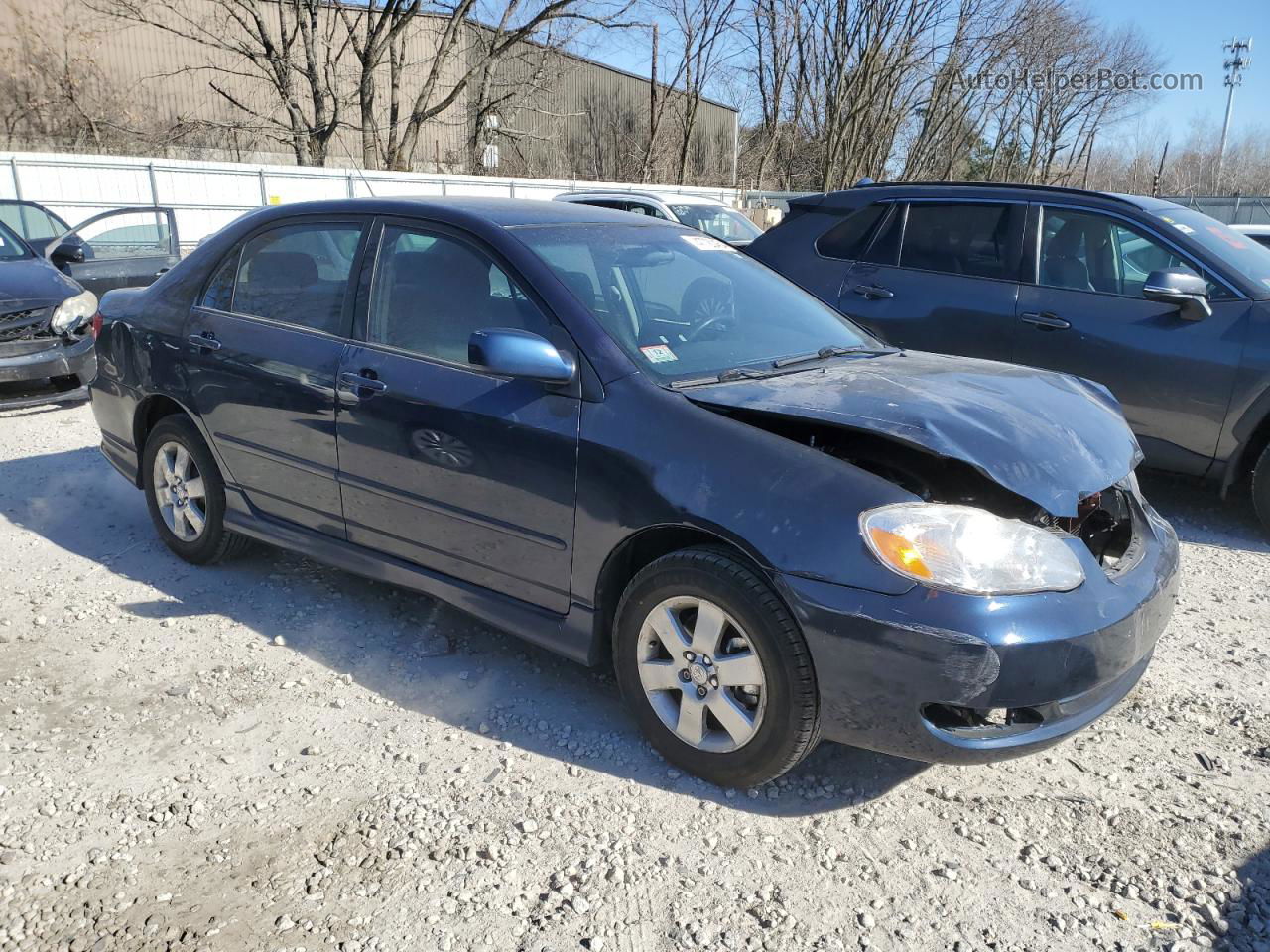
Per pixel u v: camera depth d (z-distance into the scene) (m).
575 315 3.17
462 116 32.16
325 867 2.56
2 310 6.83
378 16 29.55
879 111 39.12
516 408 3.17
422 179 24.11
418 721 3.28
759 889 2.52
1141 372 5.40
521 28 28.97
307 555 3.98
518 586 3.29
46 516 5.21
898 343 6.20
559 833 2.71
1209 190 57.78
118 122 27.44
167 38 28.81
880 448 2.96
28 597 4.20
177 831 2.70
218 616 4.05
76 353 7.11
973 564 2.53
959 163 49.22
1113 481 2.89
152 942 2.29
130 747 3.10
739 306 3.76
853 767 3.07
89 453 6.39
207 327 4.20
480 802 2.84
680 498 2.81
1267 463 5.20
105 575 4.45
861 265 6.44
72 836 2.67
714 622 2.81
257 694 3.43
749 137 44.12
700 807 2.84
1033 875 2.60
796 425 2.94
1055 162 51.59
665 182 38.72
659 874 2.56
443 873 2.55
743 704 2.83
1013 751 2.63
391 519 3.60
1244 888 2.55
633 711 3.07
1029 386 3.27
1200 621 4.27
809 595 2.60
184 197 20.67
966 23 37.09
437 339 3.47
